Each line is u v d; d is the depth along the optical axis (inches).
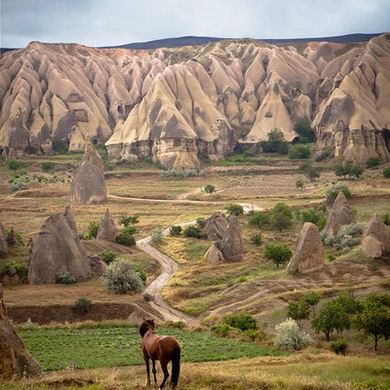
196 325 5531.5
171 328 5378.9
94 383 2064.5
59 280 7081.7
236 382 1996.8
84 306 5969.5
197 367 2783.0
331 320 4473.4
